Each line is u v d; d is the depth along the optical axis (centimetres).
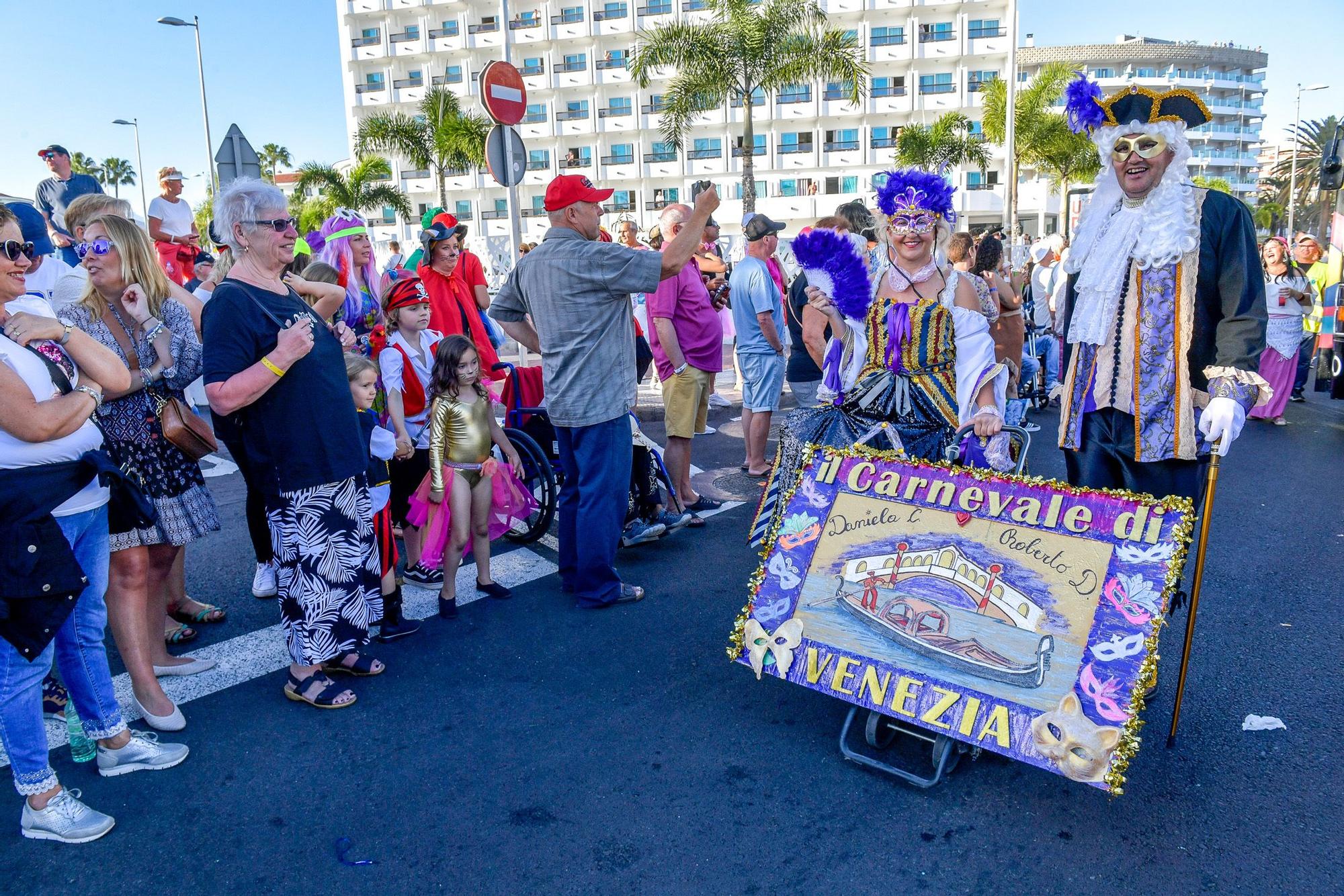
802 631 320
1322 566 488
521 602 466
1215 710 339
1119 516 279
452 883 257
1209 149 7875
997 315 688
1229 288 301
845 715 345
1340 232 914
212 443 358
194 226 994
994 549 295
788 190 5222
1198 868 254
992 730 276
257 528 367
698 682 374
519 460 519
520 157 871
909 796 293
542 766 314
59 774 317
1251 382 293
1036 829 274
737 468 730
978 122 5038
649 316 589
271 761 322
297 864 267
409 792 301
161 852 274
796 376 659
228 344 322
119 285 338
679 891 251
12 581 259
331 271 474
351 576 362
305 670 366
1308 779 293
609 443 439
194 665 395
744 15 2531
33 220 653
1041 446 808
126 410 344
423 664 397
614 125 5284
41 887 259
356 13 5388
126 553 332
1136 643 265
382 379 480
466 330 598
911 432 355
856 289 363
